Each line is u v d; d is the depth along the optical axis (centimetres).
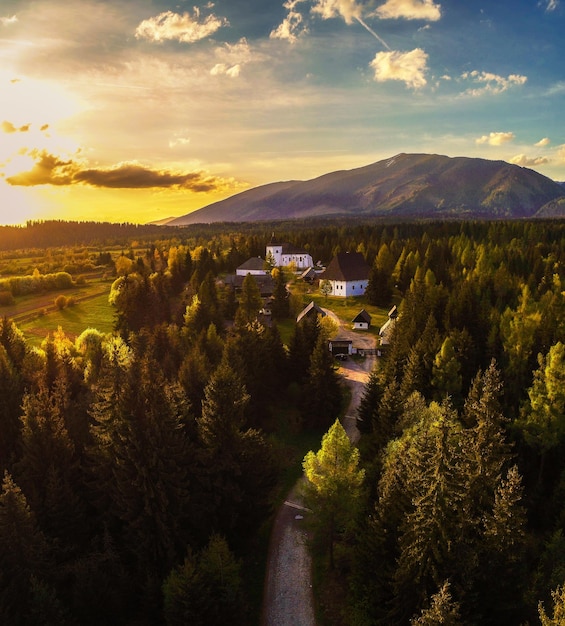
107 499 4397
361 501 4578
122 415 4144
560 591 3372
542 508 5228
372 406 6750
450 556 3341
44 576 3628
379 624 3681
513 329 7106
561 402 5416
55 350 7450
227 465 4538
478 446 4300
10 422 5419
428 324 7931
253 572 4628
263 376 7719
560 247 16950
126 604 3872
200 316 10550
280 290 12788
